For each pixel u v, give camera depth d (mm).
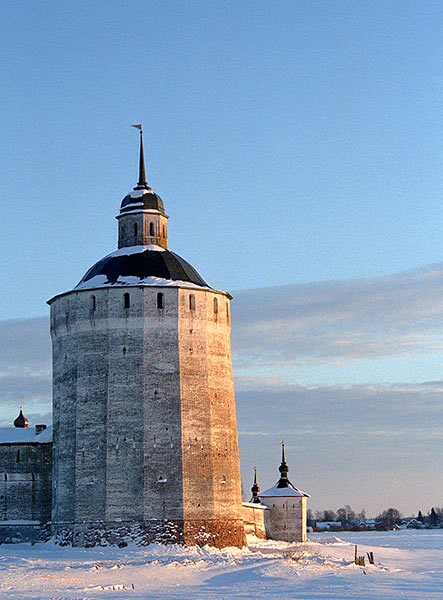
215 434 86875
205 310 88938
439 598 62406
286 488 113625
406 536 193625
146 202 95188
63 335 89375
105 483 83562
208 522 84375
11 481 93688
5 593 61688
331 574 76062
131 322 86500
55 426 89812
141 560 77750
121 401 85062
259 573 74125
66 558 78312
